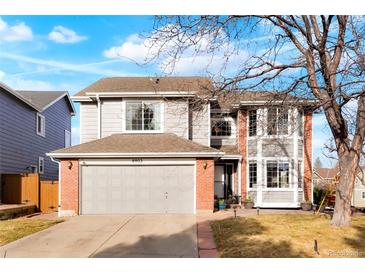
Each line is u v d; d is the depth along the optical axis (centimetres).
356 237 1045
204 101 1042
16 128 2150
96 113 2034
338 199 1200
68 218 1575
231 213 1698
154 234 1188
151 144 1788
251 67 1017
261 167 2034
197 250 977
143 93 1922
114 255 930
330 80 1070
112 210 1709
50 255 933
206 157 1709
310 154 2044
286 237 1058
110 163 1719
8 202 1922
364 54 1046
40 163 2570
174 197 1711
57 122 2961
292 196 1998
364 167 2284
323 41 1047
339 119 1172
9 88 1950
